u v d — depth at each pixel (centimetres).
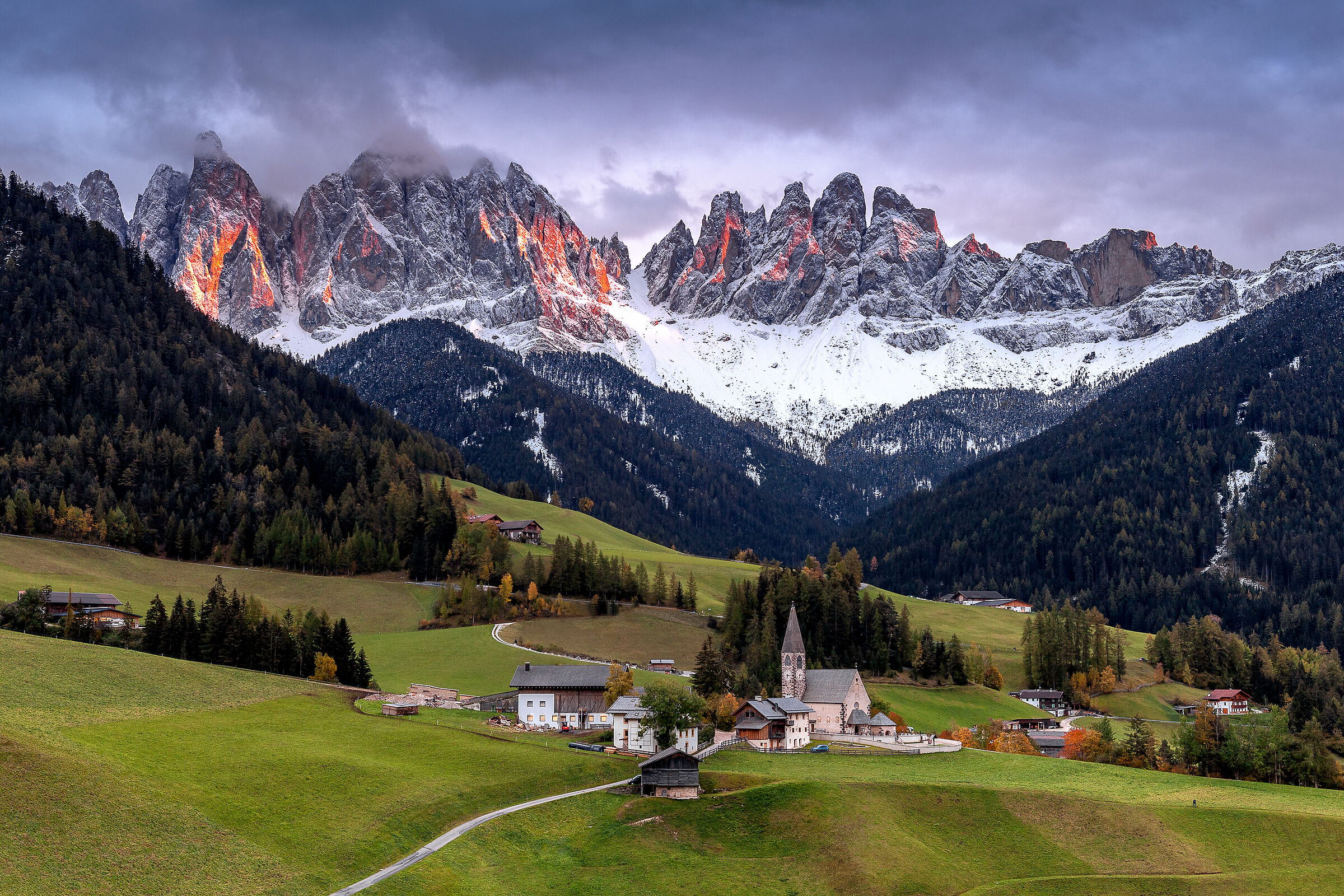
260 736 12394
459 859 9850
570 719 16175
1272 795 13062
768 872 10238
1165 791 12950
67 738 10712
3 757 9488
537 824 10900
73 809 9100
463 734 13775
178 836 9169
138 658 15400
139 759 10569
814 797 11519
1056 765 14475
